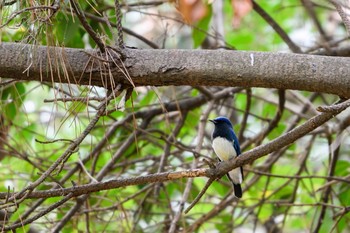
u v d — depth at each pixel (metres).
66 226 11.66
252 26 17.72
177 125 11.98
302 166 12.38
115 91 6.77
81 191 7.40
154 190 11.98
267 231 14.82
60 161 6.77
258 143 12.12
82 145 12.45
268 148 7.16
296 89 6.73
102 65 6.78
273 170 14.58
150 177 7.39
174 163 14.63
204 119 11.28
